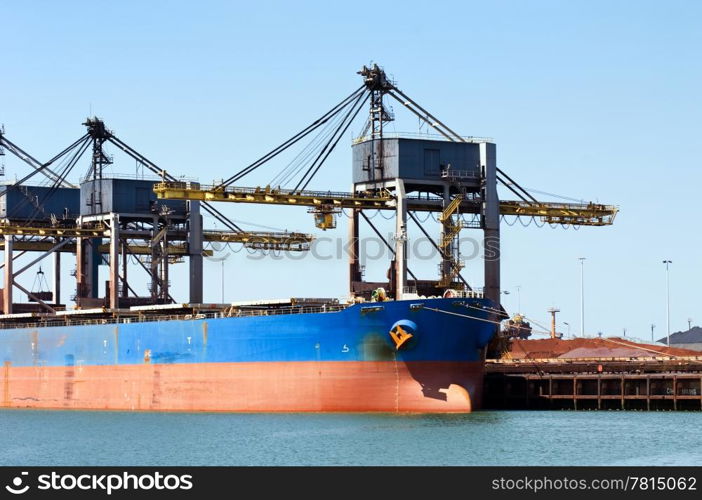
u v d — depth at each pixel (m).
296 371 160.62
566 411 171.12
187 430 149.62
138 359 181.12
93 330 189.00
